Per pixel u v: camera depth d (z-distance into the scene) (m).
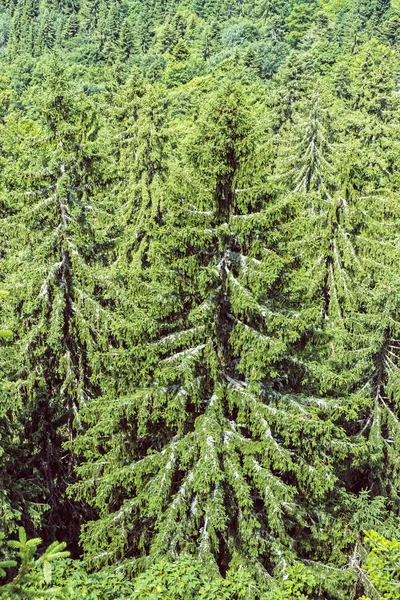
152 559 11.40
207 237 11.56
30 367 15.10
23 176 15.09
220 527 10.97
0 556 11.52
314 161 23.88
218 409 11.89
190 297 12.28
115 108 27.69
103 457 13.03
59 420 16.25
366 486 16.77
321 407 12.15
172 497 11.90
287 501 11.24
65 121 15.54
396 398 16.44
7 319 15.70
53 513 15.64
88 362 16.06
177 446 11.83
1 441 12.59
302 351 12.47
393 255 20.33
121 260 23.34
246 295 11.28
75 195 15.91
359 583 13.65
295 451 12.45
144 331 12.01
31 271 15.26
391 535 13.85
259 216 11.30
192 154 12.02
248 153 11.43
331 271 20.81
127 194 23.88
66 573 9.08
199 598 8.73
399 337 17.12
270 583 11.32
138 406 11.78
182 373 11.73
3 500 11.75
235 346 12.06
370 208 21.17
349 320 19.64
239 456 12.19
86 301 15.43
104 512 12.71
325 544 13.14
